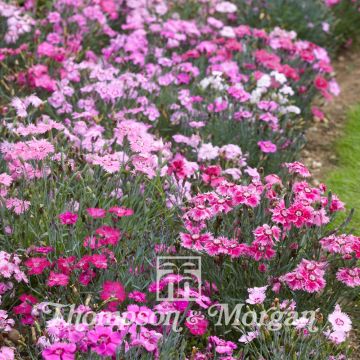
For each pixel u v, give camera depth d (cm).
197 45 257
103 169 194
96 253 175
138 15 261
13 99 210
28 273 172
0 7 246
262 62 244
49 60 239
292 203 185
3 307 177
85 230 183
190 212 179
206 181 195
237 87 226
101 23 259
